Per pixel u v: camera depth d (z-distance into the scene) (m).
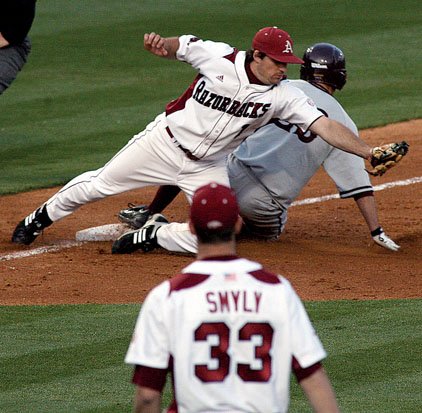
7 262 33.00
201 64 30.16
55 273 31.84
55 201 34.12
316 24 76.88
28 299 29.45
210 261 14.68
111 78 64.25
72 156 48.66
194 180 32.25
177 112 31.33
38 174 45.34
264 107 29.97
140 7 82.38
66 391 23.22
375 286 30.41
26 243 34.88
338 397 22.73
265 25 76.62
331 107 33.81
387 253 34.47
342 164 34.00
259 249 34.53
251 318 14.32
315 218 39.28
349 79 63.94
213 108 30.39
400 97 59.91
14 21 39.06
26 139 51.69
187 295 14.36
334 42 72.19
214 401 14.13
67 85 62.72
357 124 54.31
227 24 76.88
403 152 28.45
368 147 28.95
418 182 44.34
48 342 26.19
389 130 53.06
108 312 28.19
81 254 33.94
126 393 23.05
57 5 83.06
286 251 34.41
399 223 38.22
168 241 33.28
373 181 44.69
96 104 58.47
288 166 34.06
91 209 40.25
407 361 24.78
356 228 37.88
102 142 51.12
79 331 26.88
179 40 30.14
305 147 33.94
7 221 38.19
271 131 34.47
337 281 30.88
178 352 14.21
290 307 14.46
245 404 14.16
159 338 14.30
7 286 30.59
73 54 69.69
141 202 41.47
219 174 32.28
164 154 32.12
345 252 34.56
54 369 24.52
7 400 22.70
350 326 27.05
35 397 22.86
